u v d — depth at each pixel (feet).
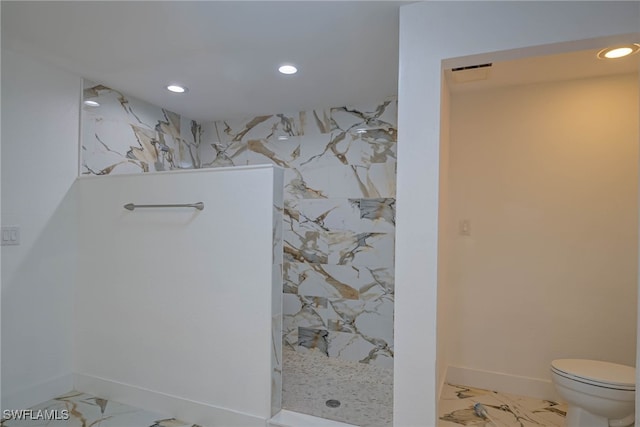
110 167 9.07
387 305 9.76
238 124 11.71
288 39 6.60
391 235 9.76
